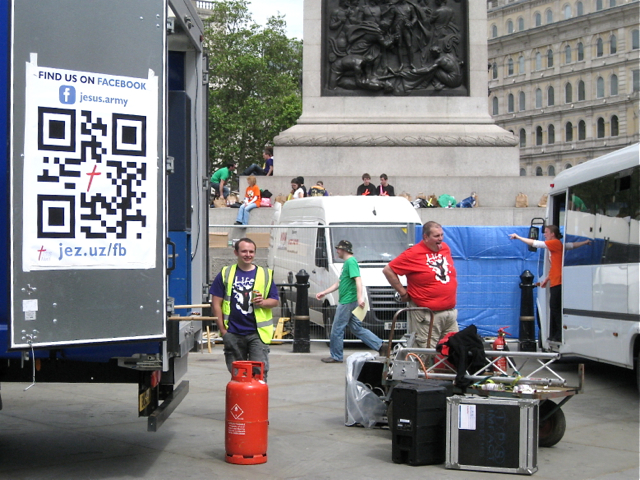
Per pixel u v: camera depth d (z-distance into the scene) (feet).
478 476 24.81
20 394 39.09
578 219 44.19
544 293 51.13
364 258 55.36
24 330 20.98
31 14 21.11
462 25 89.76
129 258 22.34
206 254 32.40
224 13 271.28
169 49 30.73
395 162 88.33
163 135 22.81
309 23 89.66
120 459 26.43
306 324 52.95
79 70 21.67
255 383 26.21
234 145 255.29
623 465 26.27
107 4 22.08
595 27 291.79
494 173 88.79
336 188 87.51
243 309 30.66
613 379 44.32
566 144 304.30
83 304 21.72
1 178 22.11
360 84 89.15
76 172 21.63
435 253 32.27
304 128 89.40
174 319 24.59
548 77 307.78
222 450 27.78
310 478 24.39
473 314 55.93
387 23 88.43
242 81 264.31
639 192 36.27
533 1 310.65
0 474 24.38
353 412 31.63
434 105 89.56
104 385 41.63
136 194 22.41
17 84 20.93
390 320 54.03
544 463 26.50
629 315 36.99
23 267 20.99
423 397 25.93
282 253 63.16
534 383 28.09
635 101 281.13
